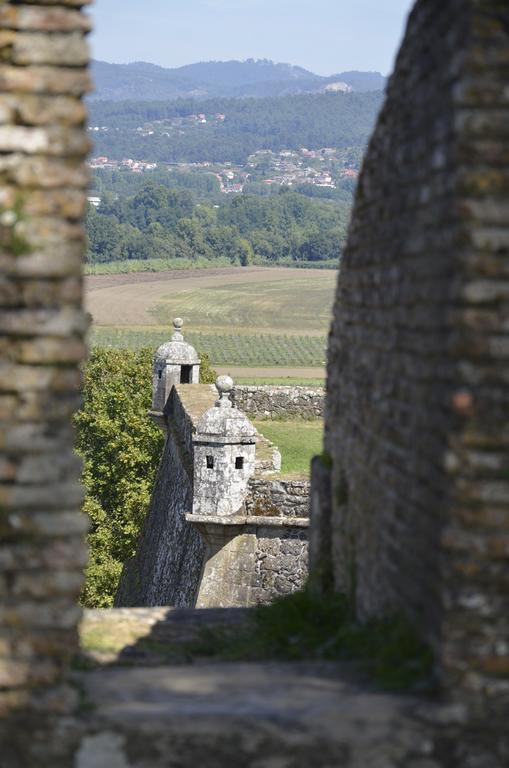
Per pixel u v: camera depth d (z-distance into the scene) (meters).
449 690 17.53
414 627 19.45
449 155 17.73
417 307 19.62
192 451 59.66
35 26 17.53
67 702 17.61
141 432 104.12
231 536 49.62
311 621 26.20
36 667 17.58
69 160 17.67
